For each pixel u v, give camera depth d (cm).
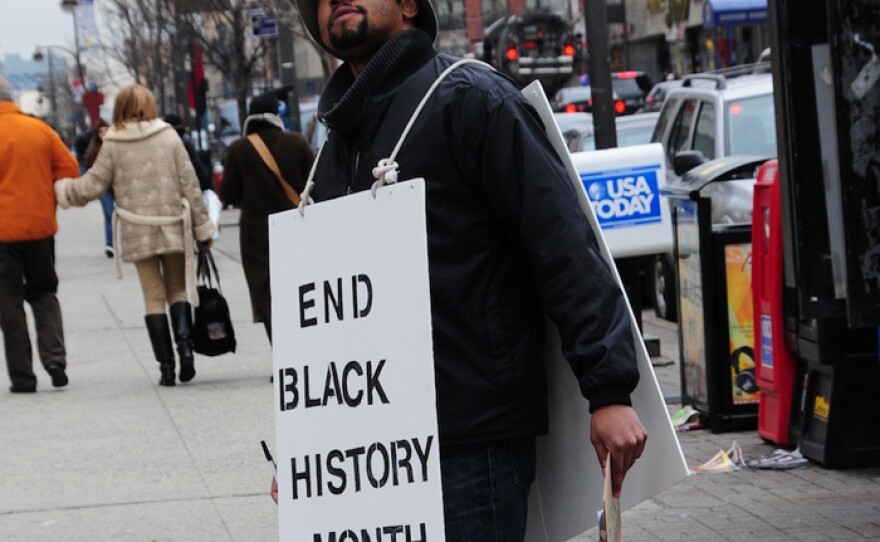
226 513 678
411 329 331
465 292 337
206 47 3403
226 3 3122
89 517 678
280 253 359
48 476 765
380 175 336
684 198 803
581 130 1518
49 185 1028
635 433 318
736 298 797
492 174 333
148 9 3700
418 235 330
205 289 1041
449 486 338
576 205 329
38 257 1032
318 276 349
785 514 625
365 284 339
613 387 320
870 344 687
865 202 623
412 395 331
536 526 369
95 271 1991
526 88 352
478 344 337
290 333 355
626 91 2788
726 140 1227
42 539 643
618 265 975
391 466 335
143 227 1016
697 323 816
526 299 344
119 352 1227
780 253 729
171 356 1041
